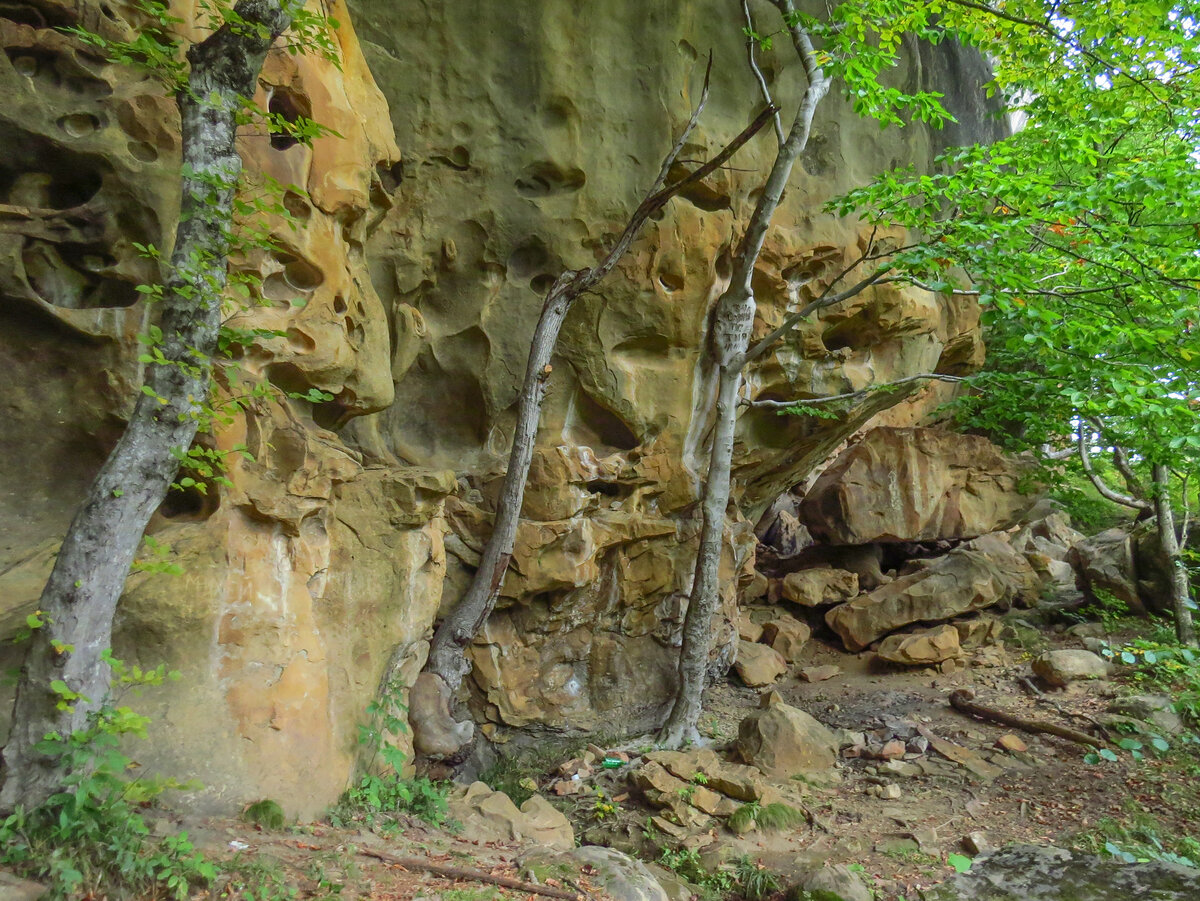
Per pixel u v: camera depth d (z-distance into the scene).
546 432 8.87
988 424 12.12
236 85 3.82
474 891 4.27
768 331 9.61
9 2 5.01
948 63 12.40
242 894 3.63
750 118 9.34
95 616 3.42
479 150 8.52
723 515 8.76
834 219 9.73
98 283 5.33
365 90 7.04
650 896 4.83
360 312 6.83
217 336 3.76
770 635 11.70
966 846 6.30
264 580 5.32
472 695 8.61
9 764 3.36
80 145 5.04
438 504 6.98
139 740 4.41
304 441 5.75
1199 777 7.23
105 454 5.20
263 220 5.57
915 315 10.37
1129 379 6.87
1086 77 8.90
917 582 11.38
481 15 8.45
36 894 3.05
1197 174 6.61
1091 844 6.28
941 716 9.01
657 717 9.34
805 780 7.50
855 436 14.88
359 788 5.50
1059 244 7.93
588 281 7.75
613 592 9.39
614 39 8.68
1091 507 13.22
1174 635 10.12
